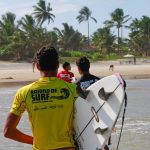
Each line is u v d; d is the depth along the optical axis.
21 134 3.75
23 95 3.69
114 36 121.31
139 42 120.81
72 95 3.72
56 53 3.74
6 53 90.75
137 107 17.58
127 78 41.22
